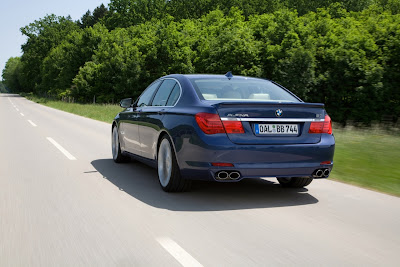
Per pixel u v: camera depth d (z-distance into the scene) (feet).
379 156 23.41
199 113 14.32
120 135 22.84
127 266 8.95
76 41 224.12
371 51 121.39
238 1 285.84
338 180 19.25
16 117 75.82
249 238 10.85
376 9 166.91
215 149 13.76
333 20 169.27
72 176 19.67
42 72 287.28
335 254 9.76
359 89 116.16
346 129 38.09
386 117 112.37
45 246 10.20
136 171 21.17
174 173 15.53
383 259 9.48
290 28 147.84
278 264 9.09
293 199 15.38
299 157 14.46
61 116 79.97
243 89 16.62
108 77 182.50
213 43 155.84
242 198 15.46
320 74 125.39
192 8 294.66
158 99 18.52
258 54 146.41
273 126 14.34
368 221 12.53
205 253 9.73
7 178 19.04
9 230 11.46
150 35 182.70
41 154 27.43
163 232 11.31
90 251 9.86
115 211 13.47
